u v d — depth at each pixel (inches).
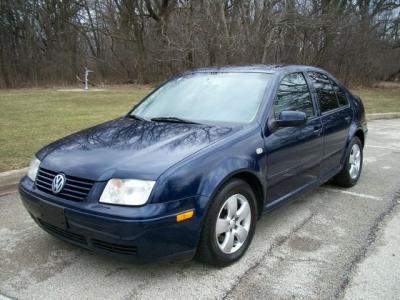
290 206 193.8
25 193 136.0
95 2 1172.5
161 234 115.9
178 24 951.0
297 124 151.6
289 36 913.5
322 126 184.4
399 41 1153.4
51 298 119.0
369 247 150.4
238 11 866.8
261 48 836.0
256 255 143.9
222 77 178.7
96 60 1210.0
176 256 121.2
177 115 166.7
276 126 153.9
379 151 325.4
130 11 1074.7
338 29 938.7
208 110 163.2
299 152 166.1
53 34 1096.8
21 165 236.7
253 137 143.9
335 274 131.3
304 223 172.9
